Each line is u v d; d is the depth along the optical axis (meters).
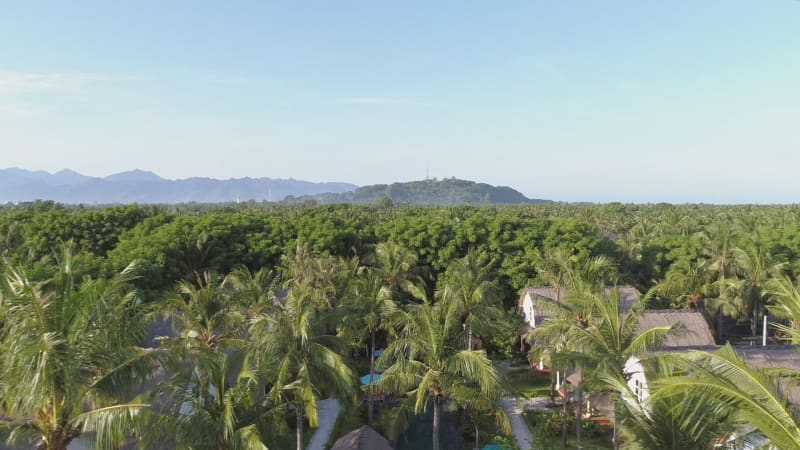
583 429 30.23
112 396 15.41
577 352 23.36
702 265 49.28
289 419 32.09
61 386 14.52
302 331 22.81
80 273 33.28
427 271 51.47
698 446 14.46
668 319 34.94
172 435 16.14
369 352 46.78
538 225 53.16
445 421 32.94
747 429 15.65
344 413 34.03
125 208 61.56
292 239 54.84
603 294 26.31
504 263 49.41
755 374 12.69
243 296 30.73
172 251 47.59
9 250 47.69
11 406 15.02
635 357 24.91
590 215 125.62
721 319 49.59
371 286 36.06
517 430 31.20
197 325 27.33
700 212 136.75
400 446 29.80
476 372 22.00
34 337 14.36
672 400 14.45
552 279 38.31
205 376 18.62
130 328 17.33
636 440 14.91
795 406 18.11
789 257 52.41
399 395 36.22
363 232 58.53
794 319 22.00
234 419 17.17
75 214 58.25
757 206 170.62
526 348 45.84
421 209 124.31
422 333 23.73
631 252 55.91
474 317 31.06
